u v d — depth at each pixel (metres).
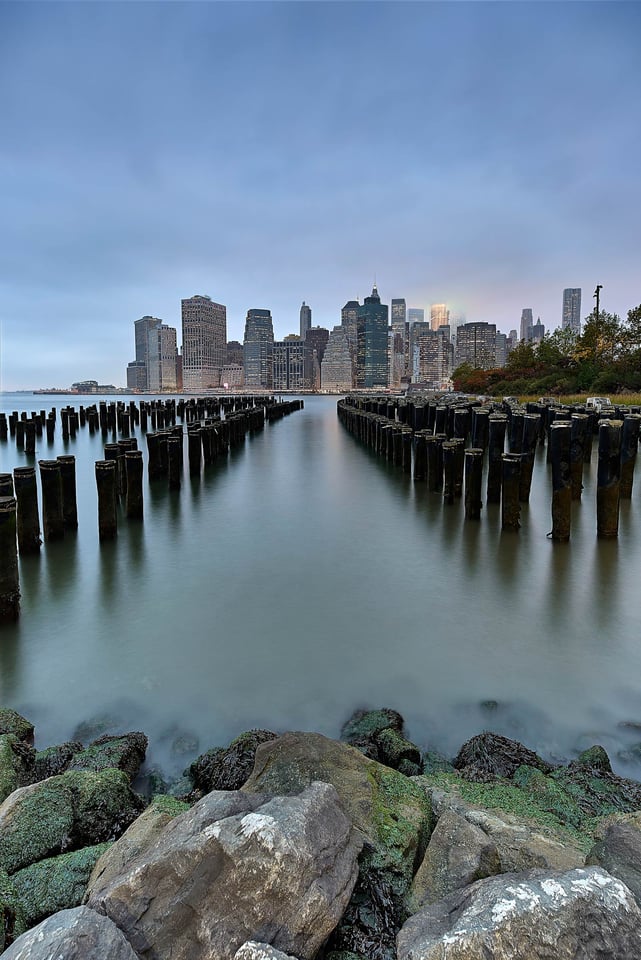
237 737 4.82
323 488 17.28
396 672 6.31
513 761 4.59
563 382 61.06
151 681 6.16
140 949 2.38
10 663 6.54
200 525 12.69
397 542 11.18
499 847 3.15
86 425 45.84
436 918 2.54
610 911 2.30
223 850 2.59
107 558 10.30
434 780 4.11
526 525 12.07
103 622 7.65
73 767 4.36
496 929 2.23
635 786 4.14
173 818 3.38
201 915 2.46
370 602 8.27
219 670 6.38
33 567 9.80
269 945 2.32
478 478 12.45
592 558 9.92
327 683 6.09
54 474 11.04
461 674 6.27
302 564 10.00
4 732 4.89
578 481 13.98
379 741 4.79
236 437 30.39
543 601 8.20
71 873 3.09
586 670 6.35
